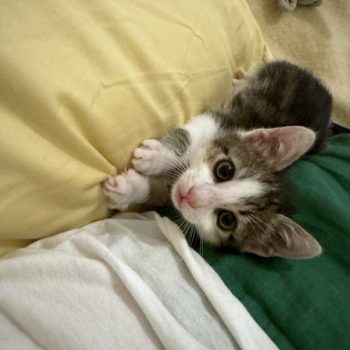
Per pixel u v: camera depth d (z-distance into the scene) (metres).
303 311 0.15
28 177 0.14
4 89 0.13
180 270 0.16
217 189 0.21
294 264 0.17
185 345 0.13
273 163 0.22
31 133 0.14
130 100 0.16
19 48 0.13
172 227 0.18
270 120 0.25
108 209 0.19
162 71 0.17
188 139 0.21
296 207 0.20
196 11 0.19
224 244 0.21
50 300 0.14
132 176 0.18
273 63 0.28
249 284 0.16
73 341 0.13
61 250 0.15
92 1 0.15
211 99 0.22
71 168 0.15
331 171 0.22
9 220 0.14
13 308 0.14
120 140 0.17
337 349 0.14
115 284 0.14
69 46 0.14
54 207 0.15
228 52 0.22
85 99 0.14
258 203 0.21
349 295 0.16
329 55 0.34
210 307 0.15
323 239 0.18
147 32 0.16
